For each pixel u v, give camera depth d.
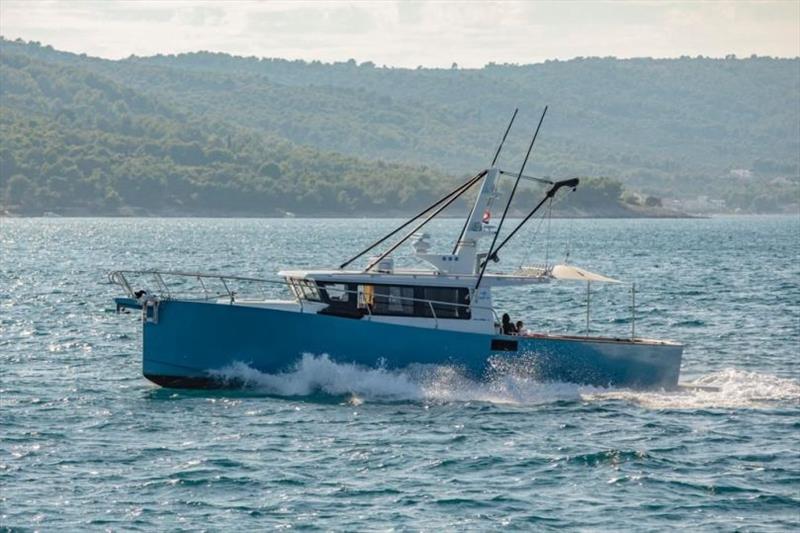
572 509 71.12
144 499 71.94
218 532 66.44
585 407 98.12
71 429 89.06
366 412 95.00
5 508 69.81
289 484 75.19
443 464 80.06
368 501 72.06
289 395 100.31
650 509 71.25
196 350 100.94
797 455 83.31
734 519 69.75
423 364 100.31
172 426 90.00
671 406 99.06
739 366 125.62
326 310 101.06
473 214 103.62
